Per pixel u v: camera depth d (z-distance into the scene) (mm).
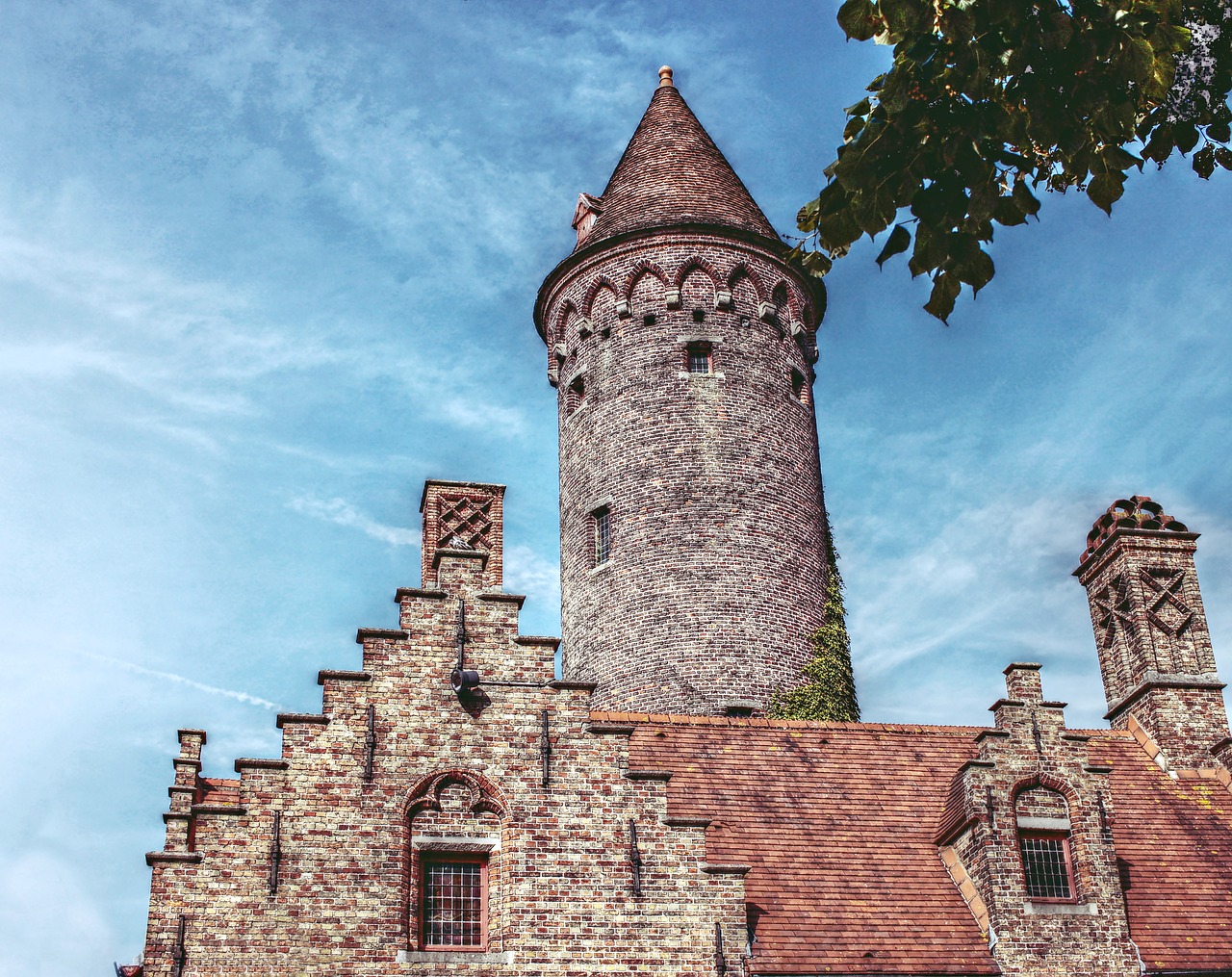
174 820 19719
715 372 38812
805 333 41219
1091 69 10258
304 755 19953
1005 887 22016
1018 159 10922
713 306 39594
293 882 19188
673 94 45156
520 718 20797
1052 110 10406
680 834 20438
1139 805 25984
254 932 18797
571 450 40000
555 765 20594
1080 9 10273
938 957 21312
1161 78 10500
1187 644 28781
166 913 18656
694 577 36312
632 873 20078
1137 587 29125
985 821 22422
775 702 35469
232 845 19203
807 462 39406
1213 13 11031
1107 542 29891
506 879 19797
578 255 41000
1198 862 24469
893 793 25109
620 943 19672
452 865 20031
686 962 19719
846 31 10695
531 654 21250
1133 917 22750
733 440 38062
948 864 23234
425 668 20844
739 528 37000
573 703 21031
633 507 37562
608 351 39688
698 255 39938
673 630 35906
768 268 40625
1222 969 22031
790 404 39656
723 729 26375
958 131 10422
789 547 37562
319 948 18891
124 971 19125
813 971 20516
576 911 19750
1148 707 28188
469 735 20562
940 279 10805
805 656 36531
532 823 20188
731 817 23812
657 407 38406
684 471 37531
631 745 25453
